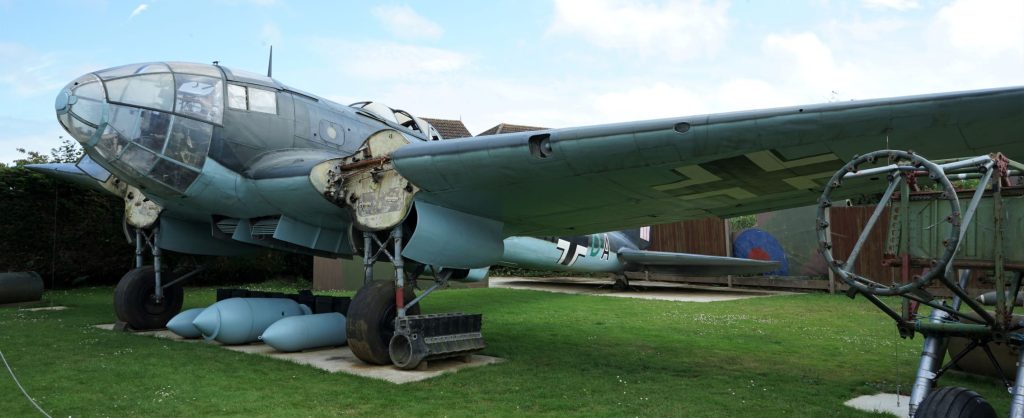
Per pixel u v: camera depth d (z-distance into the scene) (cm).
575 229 934
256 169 855
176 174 820
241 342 864
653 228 2425
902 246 424
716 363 777
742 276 2198
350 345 734
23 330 982
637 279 2609
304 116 936
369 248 770
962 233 348
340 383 636
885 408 569
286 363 738
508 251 1809
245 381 637
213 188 850
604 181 663
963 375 703
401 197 729
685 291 2064
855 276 379
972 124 464
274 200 853
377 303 728
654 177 642
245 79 891
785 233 2097
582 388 625
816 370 739
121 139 781
